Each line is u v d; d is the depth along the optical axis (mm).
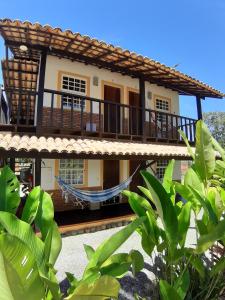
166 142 12555
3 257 1518
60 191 9883
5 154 6699
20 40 8258
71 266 5500
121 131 11984
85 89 11125
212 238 2646
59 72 10422
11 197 3066
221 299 3896
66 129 9125
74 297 1929
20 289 1641
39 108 8602
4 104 11859
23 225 2098
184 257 3762
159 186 2869
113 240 2311
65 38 8078
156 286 4156
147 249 3596
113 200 11328
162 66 10203
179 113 15117
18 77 12039
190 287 3701
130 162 12570
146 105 13359
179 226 3178
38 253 2057
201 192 3459
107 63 10344
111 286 1936
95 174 11117
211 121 42562
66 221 8211
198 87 12883
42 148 7016
